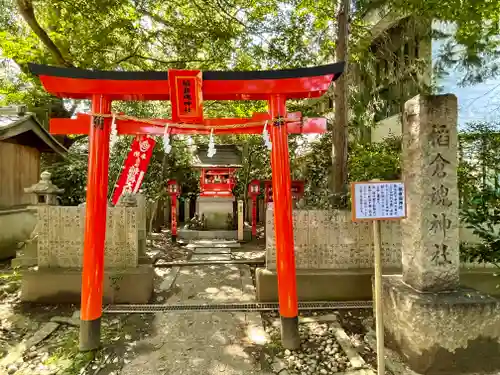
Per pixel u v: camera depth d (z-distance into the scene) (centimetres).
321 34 747
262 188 1245
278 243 389
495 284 523
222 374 336
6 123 783
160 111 1368
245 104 1126
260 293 519
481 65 602
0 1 952
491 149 570
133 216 534
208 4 820
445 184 363
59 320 454
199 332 421
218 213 1171
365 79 949
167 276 646
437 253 363
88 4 749
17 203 872
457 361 335
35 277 512
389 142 759
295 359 362
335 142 598
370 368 346
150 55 1025
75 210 528
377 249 317
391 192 319
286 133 396
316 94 394
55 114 1209
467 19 503
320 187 1013
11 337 415
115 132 387
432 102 361
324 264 533
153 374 336
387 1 584
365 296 522
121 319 458
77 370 342
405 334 353
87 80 376
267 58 841
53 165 1159
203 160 1227
